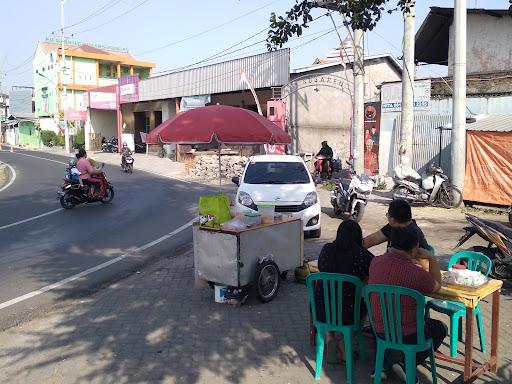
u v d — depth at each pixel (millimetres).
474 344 4992
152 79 35219
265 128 7090
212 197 6363
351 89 25172
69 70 57406
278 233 6645
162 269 8172
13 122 69625
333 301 4363
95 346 5152
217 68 28062
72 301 6711
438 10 18297
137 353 4949
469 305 4008
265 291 6391
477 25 18250
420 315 3871
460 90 12867
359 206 11680
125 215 13625
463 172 13164
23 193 18719
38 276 7887
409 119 14352
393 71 27203
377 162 19078
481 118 14789
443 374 4387
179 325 5660
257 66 25094
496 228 6957
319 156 21031
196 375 4480
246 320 5777
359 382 4301
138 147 42375
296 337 5273
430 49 22750
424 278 3973
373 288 4008
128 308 6293
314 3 5066
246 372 4527
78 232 11367
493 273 6762
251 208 9781
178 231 11367
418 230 5121
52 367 4711
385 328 3984
